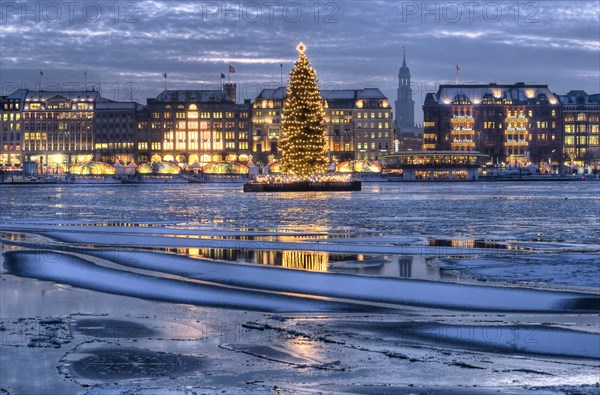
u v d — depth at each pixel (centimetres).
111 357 2123
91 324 2552
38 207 9938
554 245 5041
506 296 3094
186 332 2450
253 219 7469
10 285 3338
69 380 1912
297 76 14812
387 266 3994
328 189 15338
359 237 5578
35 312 2758
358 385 1889
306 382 1912
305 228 6394
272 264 4059
